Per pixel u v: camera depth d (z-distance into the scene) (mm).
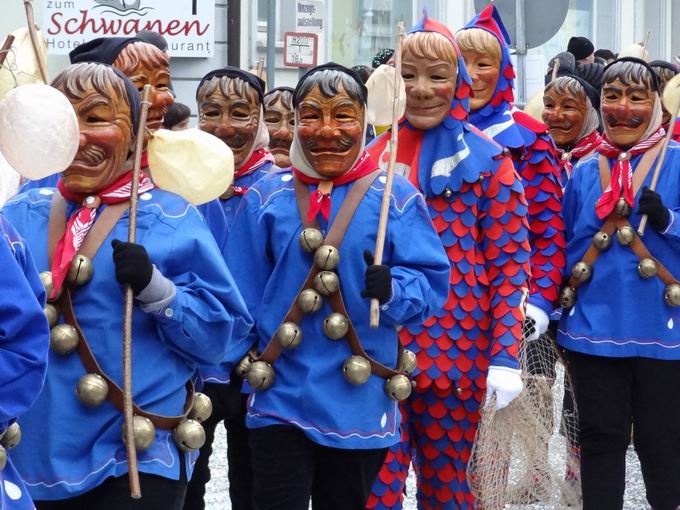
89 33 12484
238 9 13055
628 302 6203
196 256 4137
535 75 16859
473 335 5508
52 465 3959
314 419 4637
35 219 4176
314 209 4730
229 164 4270
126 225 4098
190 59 12961
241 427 5883
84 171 4051
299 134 4754
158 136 4223
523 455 5719
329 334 4645
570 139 7926
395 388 4684
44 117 3672
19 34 4621
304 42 11648
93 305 4023
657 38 19891
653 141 6332
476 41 6195
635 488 7578
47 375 3992
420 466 5621
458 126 5531
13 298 3217
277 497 4711
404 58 5516
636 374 6234
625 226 6219
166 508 4031
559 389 6449
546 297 6309
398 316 4625
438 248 4801
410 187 4836
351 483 4754
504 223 5484
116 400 3996
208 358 4129
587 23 19266
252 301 4848
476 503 5574
